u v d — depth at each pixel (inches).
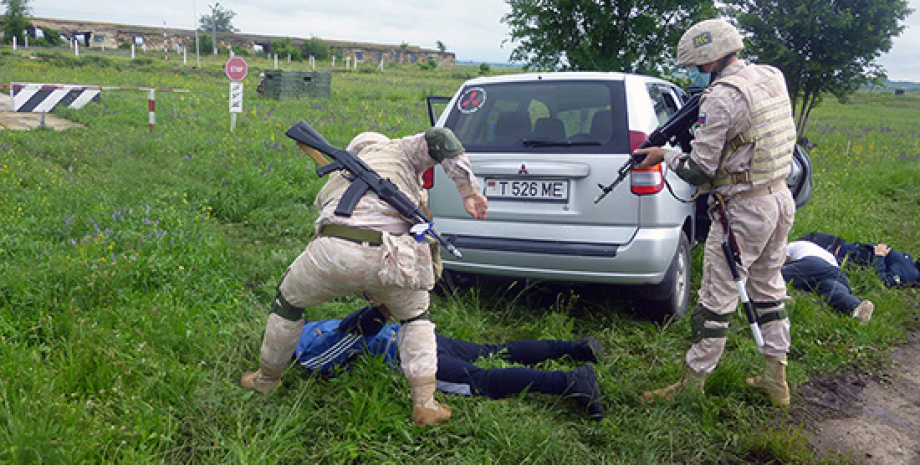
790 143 115.8
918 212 335.9
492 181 156.7
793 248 203.6
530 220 152.7
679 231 156.4
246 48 2659.9
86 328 124.5
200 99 644.1
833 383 141.5
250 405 110.0
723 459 109.1
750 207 115.6
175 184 271.0
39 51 1649.9
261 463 92.4
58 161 299.3
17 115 445.4
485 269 157.8
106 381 109.1
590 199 147.6
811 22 540.1
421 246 99.4
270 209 254.8
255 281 177.8
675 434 113.7
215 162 314.8
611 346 150.9
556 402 121.1
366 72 2044.8
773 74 115.6
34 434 88.0
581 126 153.3
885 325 170.2
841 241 221.0
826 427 122.8
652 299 159.8
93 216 201.3
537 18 464.8
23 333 121.6
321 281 100.0
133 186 259.8
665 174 149.9
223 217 244.5
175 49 2532.0
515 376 117.6
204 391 112.3
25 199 218.1
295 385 120.5
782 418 123.3
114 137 358.0
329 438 105.6
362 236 96.7
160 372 114.2
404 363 108.9
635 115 150.1
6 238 174.1
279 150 362.9
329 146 104.0
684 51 118.2
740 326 163.2
